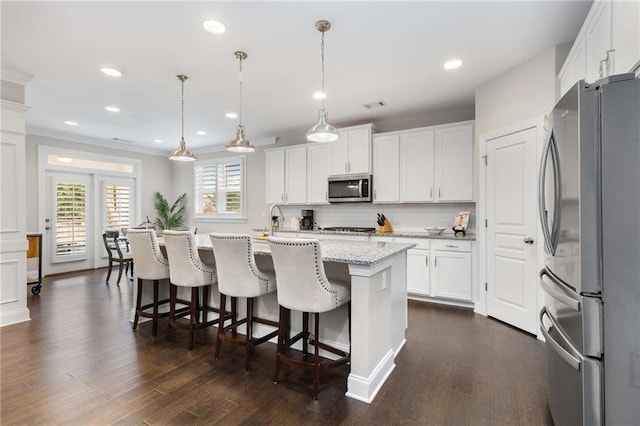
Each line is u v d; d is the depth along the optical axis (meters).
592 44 2.06
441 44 2.74
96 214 6.44
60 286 4.93
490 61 3.06
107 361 2.52
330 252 2.37
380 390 2.13
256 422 1.81
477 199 3.69
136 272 3.20
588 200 1.30
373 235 4.56
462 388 2.14
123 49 2.79
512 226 3.20
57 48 2.77
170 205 7.72
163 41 2.66
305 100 4.10
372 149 4.80
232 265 2.45
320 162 5.29
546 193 1.92
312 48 2.79
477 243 3.68
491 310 3.50
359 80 3.49
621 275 1.27
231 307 3.02
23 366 2.43
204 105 4.28
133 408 1.93
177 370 2.39
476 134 3.71
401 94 3.91
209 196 7.14
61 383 2.20
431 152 4.33
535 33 2.58
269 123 5.19
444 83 3.57
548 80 2.85
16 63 3.05
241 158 6.64
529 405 1.95
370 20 2.39
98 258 6.45
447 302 4.07
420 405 1.97
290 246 2.07
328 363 2.12
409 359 2.56
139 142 6.51
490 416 1.86
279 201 5.77
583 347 1.31
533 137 2.94
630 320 1.26
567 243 1.46
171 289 2.96
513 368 2.40
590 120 1.30
